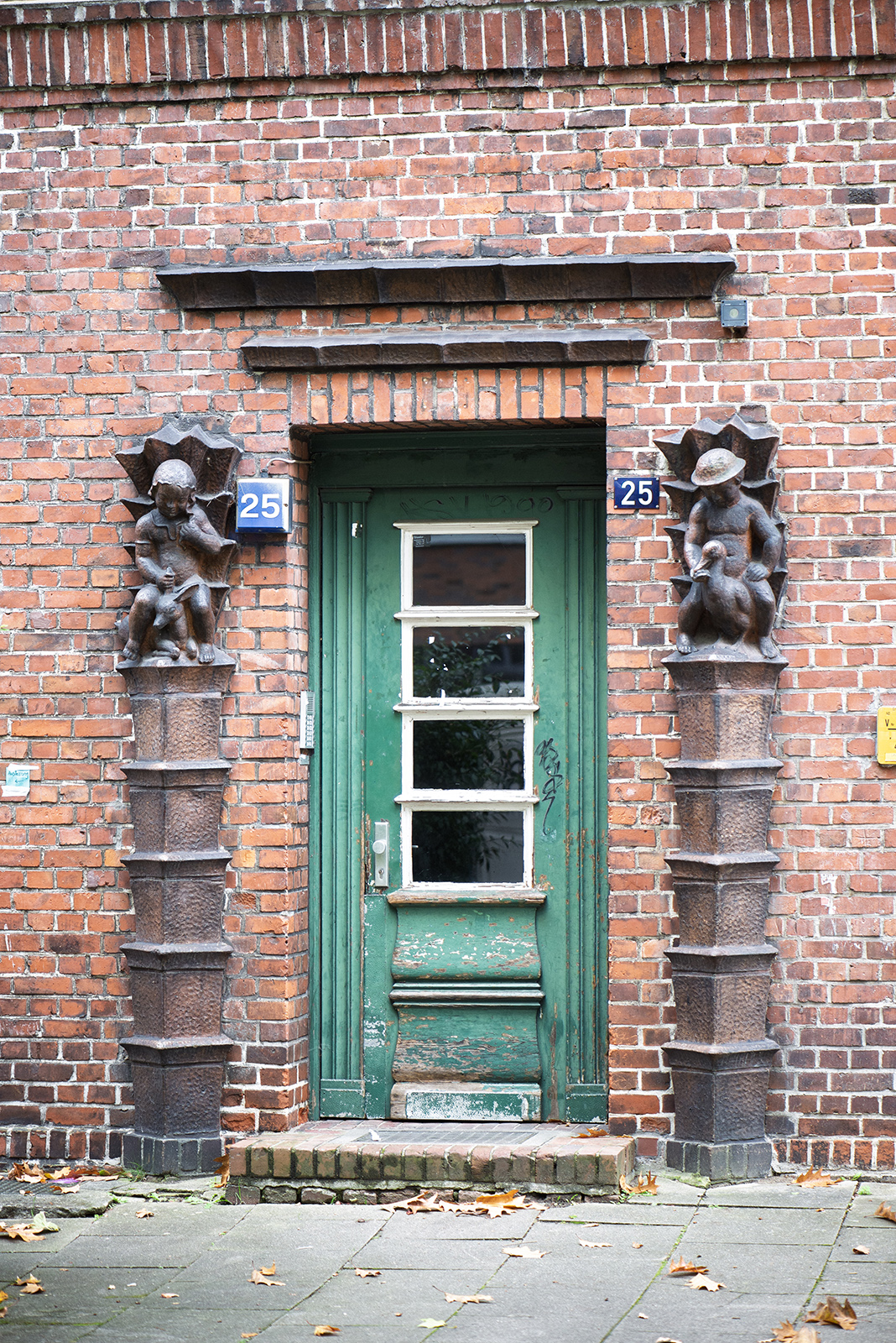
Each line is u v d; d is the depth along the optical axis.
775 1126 6.04
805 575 6.09
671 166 6.20
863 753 6.05
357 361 6.30
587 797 6.56
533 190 6.28
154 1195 6.01
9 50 6.52
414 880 6.66
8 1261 5.29
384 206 6.36
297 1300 4.85
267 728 6.38
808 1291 4.79
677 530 6.07
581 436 6.52
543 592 6.63
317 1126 6.43
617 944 6.13
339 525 6.73
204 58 6.40
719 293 6.18
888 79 6.11
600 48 6.19
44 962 6.48
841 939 6.04
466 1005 6.56
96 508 6.52
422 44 6.28
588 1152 5.76
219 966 6.31
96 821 6.48
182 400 6.46
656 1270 5.02
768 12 6.09
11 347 6.56
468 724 6.68
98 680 6.50
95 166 6.54
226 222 6.45
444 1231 5.49
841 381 6.11
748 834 5.97
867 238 6.11
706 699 5.95
